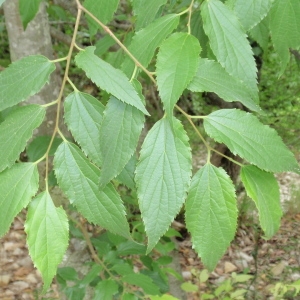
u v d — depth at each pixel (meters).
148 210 0.28
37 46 0.59
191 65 0.27
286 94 1.46
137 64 0.30
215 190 0.30
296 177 1.81
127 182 0.34
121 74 0.29
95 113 0.30
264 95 1.45
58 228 0.30
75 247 0.66
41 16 0.58
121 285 0.56
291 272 1.33
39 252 0.29
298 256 1.42
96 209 0.30
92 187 0.30
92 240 0.65
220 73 0.30
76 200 0.30
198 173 0.30
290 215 1.66
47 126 0.59
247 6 0.31
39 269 0.29
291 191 1.68
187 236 1.47
